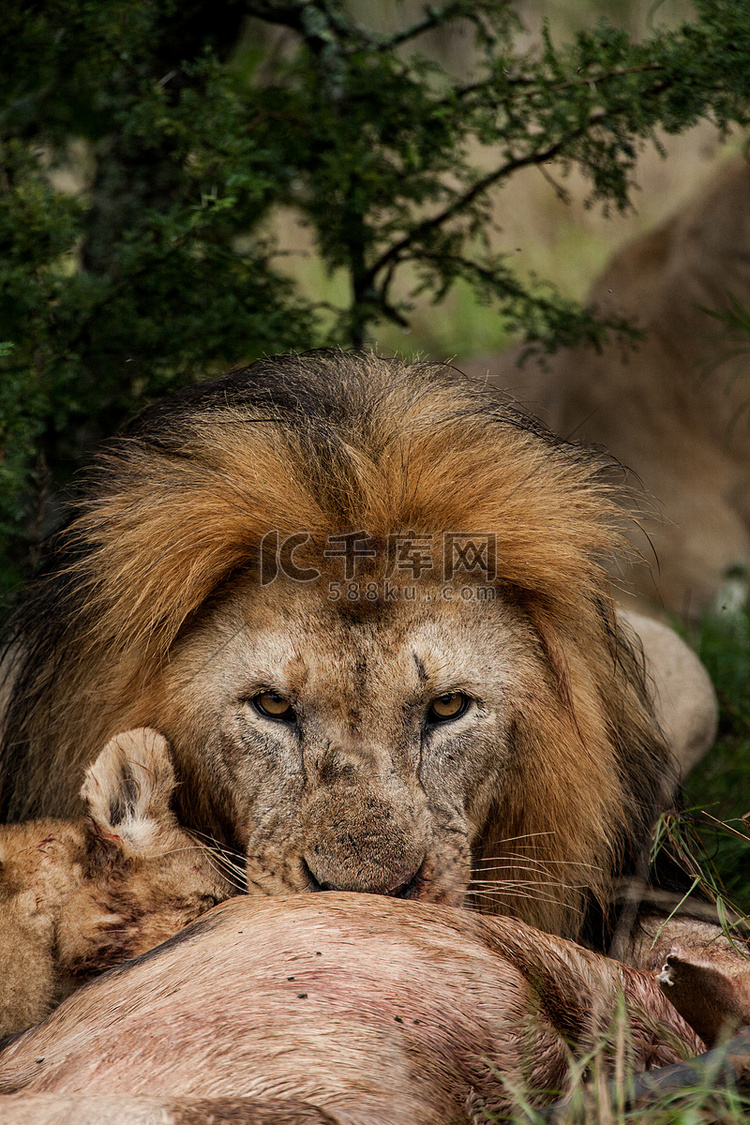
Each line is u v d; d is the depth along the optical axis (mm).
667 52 7547
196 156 7691
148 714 5445
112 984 4023
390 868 4816
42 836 4699
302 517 5223
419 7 12125
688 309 12766
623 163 8078
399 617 5203
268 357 6398
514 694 5465
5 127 8797
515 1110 3727
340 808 4918
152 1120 3041
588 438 13055
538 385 13492
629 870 6078
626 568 11711
